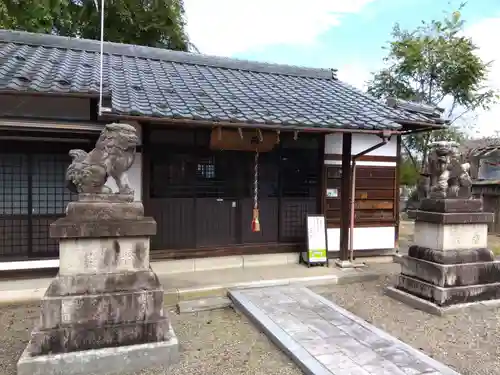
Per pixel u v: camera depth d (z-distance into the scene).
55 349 3.89
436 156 6.35
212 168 7.89
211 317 5.77
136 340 4.12
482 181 16.97
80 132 6.38
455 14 16.20
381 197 9.06
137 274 4.21
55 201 6.70
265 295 6.38
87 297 4.00
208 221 7.88
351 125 6.86
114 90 6.53
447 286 5.89
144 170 7.20
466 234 6.23
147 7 14.56
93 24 13.85
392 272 8.20
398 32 17.58
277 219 8.40
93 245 4.10
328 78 10.92
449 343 4.80
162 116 5.79
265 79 9.70
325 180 8.54
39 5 8.14
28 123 5.98
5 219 6.46
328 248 8.62
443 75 15.80
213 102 6.94
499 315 5.76
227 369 4.09
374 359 4.13
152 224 4.24
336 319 5.32
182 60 9.63
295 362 4.20
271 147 7.43
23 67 6.68
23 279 6.53
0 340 4.81
